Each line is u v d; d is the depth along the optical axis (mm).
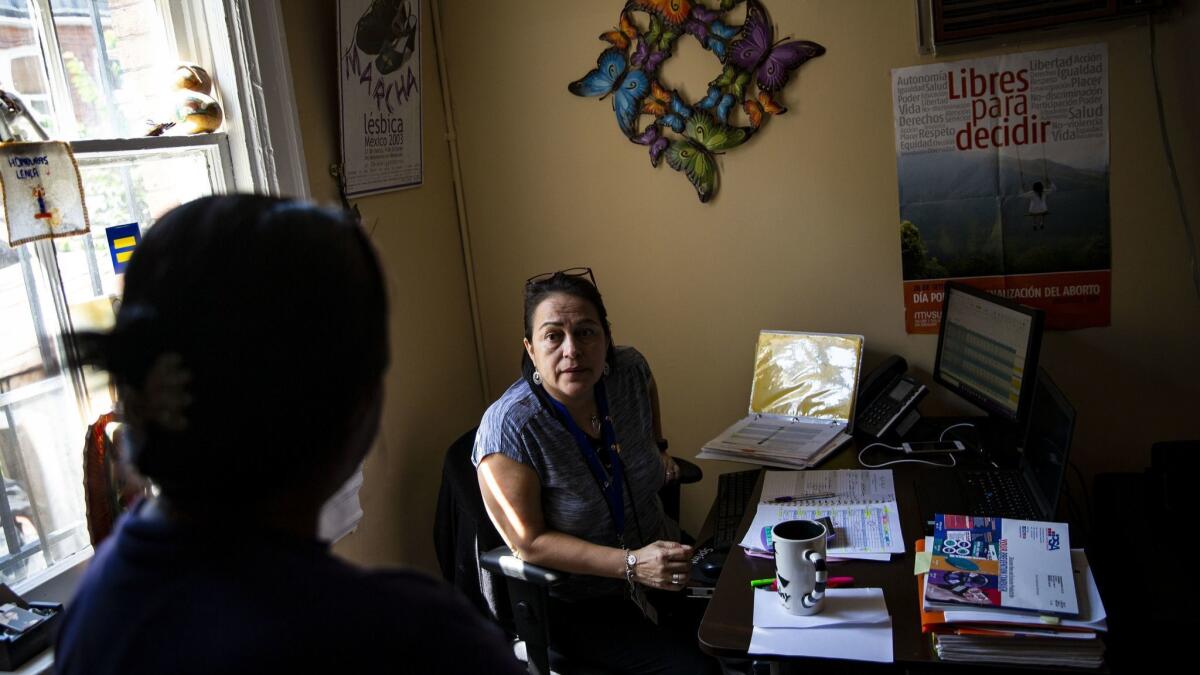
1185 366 2521
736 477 2375
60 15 1729
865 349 2771
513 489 1984
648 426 2281
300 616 542
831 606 1624
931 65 2559
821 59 2637
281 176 2143
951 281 2621
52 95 1708
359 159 2432
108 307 1707
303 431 569
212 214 584
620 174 2879
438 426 2846
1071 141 2496
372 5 2404
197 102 1960
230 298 555
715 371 2924
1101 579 2129
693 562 2016
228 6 2035
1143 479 2326
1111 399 2600
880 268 2715
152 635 544
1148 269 2506
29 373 1650
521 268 3033
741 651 1530
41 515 1678
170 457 559
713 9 2695
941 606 1501
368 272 613
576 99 2869
